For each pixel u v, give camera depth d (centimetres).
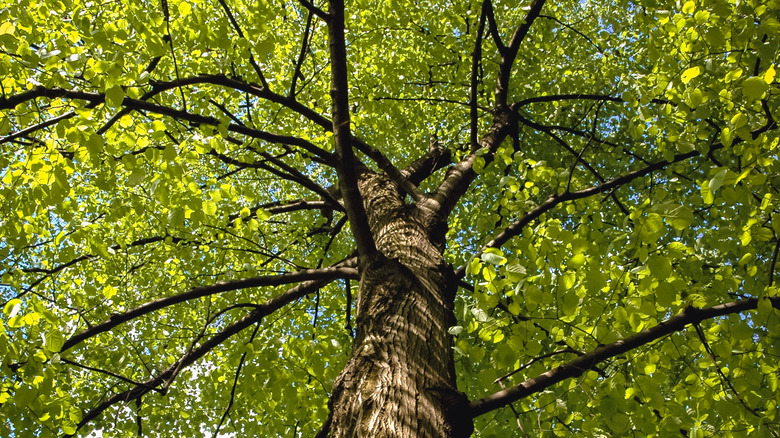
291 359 298
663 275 204
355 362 223
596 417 259
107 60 238
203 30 276
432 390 204
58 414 246
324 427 280
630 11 575
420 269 277
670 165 408
